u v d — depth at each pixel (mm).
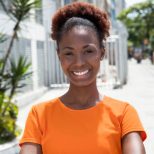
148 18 62062
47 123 1946
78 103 1986
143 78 25766
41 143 1939
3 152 6672
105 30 2059
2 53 10797
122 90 17562
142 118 10625
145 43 60844
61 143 1879
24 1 7504
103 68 19266
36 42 16141
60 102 1979
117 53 18969
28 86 14461
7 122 7277
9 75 7523
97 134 1875
